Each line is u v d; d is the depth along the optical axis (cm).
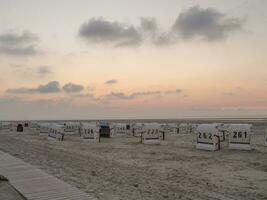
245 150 2289
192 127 4838
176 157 1944
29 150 2238
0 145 2620
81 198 837
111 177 1249
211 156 1989
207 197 960
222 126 3173
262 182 1205
